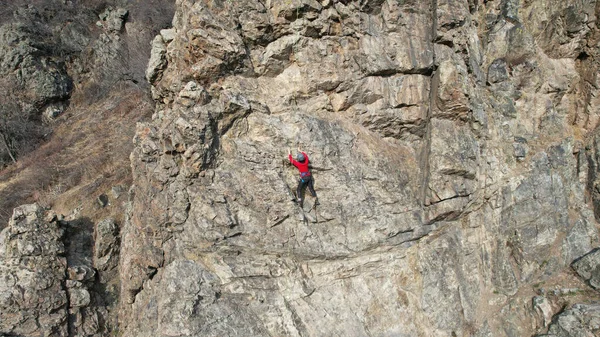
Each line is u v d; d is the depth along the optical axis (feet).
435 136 35.76
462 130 36.60
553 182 39.24
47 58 90.99
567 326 33.68
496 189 37.70
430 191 35.35
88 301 40.37
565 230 39.06
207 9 34.01
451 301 35.40
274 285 32.96
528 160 39.09
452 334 35.01
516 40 40.22
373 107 37.01
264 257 33.60
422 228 36.14
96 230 46.98
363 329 33.50
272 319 31.99
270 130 34.65
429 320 34.78
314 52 35.58
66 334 38.68
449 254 36.14
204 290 31.63
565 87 41.37
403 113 37.35
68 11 98.27
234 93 34.27
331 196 34.91
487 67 40.65
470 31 38.86
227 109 33.58
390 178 36.17
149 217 35.83
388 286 35.09
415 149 38.40
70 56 94.99
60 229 43.37
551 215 38.75
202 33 33.12
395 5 35.60
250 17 34.06
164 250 35.06
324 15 35.04
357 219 34.91
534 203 38.32
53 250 40.63
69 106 90.12
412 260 35.91
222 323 30.86
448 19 35.45
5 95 83.61
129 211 43.96
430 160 35.50
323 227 34.58
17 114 81.61
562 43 41.42
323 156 34.88
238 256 33.35
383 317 34.27
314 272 34.24
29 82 86.79
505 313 36.47
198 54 34.12
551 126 40.96
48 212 45.01
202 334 30.17
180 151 33.45
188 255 33.45
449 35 35.94
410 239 35.99
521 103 40.83
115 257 45.21
